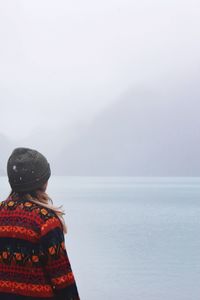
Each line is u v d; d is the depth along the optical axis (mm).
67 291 2998
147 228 56938
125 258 32688
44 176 3223
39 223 3031
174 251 37594
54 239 3006
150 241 44375
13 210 3104
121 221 65250
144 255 34750
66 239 43375
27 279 2988
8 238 3035
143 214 77688
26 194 3176
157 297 21000
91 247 38000
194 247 40188
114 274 26219
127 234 49844
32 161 3197
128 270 27703
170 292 21984
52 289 3010
